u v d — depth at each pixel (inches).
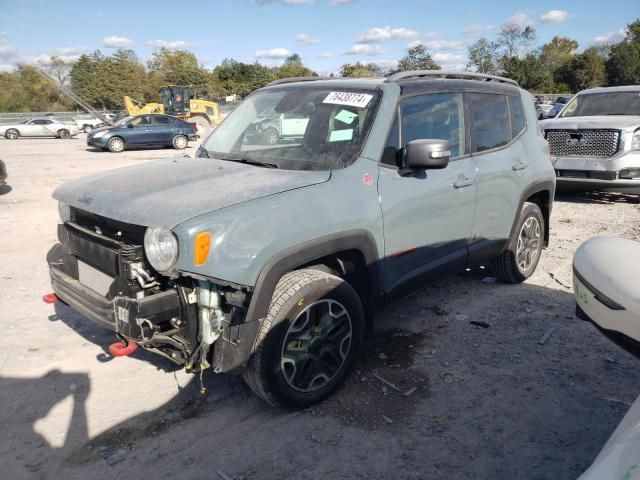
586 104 405.1
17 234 292.7
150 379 145.9
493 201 183.3
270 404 130.9
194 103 1226.6
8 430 124.8
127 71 2374.5
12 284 215.2
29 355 157.9
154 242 110.0
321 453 116.9
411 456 115.9
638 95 388.8
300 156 143.9
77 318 183.2
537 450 117.6
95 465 113.7
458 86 174.6
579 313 107.7
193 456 116.2
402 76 157.6
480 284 215.6
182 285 116.3
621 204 372.2
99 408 132.9
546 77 2186.3
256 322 115.6
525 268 214.2
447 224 163.8
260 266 113.7
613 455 62.2
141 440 121.4
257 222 114.2
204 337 116.6
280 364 121.6
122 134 836.6
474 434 123.0
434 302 197.3
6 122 1616.6
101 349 161.8
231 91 2790.4
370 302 143.0
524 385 142.8
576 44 3102.9
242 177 131.8
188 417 129.6
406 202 146.2
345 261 139.4
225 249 109.6
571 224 314.0
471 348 162.9
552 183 216.2
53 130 1237.7
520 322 180.7
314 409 132.1
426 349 161.9
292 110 158.9
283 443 120.0
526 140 204.5
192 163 149.3
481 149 180.2
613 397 137.2
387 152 144.9
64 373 148.5
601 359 156.3
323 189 128.6
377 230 138.0
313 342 128.6
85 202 127.9
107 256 120.2
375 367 151.5
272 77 2691.9
